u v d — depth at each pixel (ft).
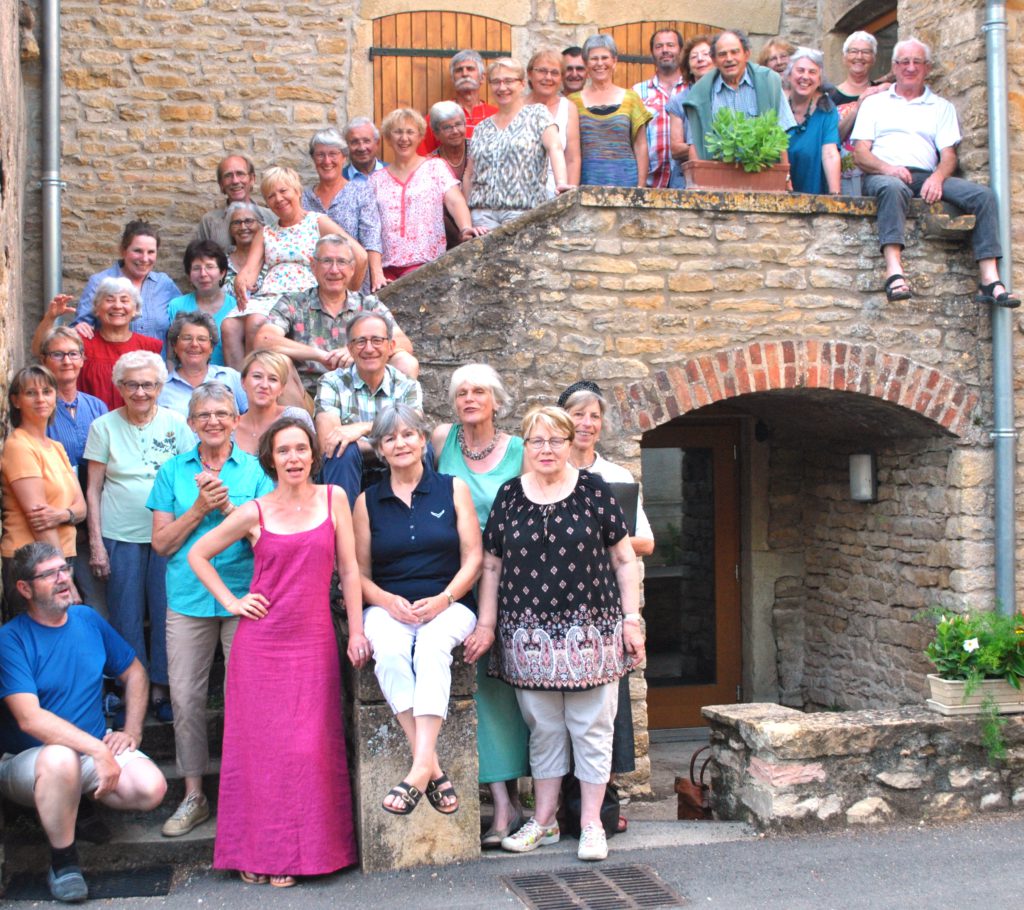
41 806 13.14
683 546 27.81
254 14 26.03
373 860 14.21
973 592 22.11
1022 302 22.20
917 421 22.54
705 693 27.81
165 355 20.48
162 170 25.54
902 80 22.34
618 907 13.05
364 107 26.63
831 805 15.88
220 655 17.87
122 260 21.21
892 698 24.14
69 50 25.17
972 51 22.20
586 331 20.80
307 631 14.07
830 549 26.63
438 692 13.71
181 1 25.66
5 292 15.65
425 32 26.99
